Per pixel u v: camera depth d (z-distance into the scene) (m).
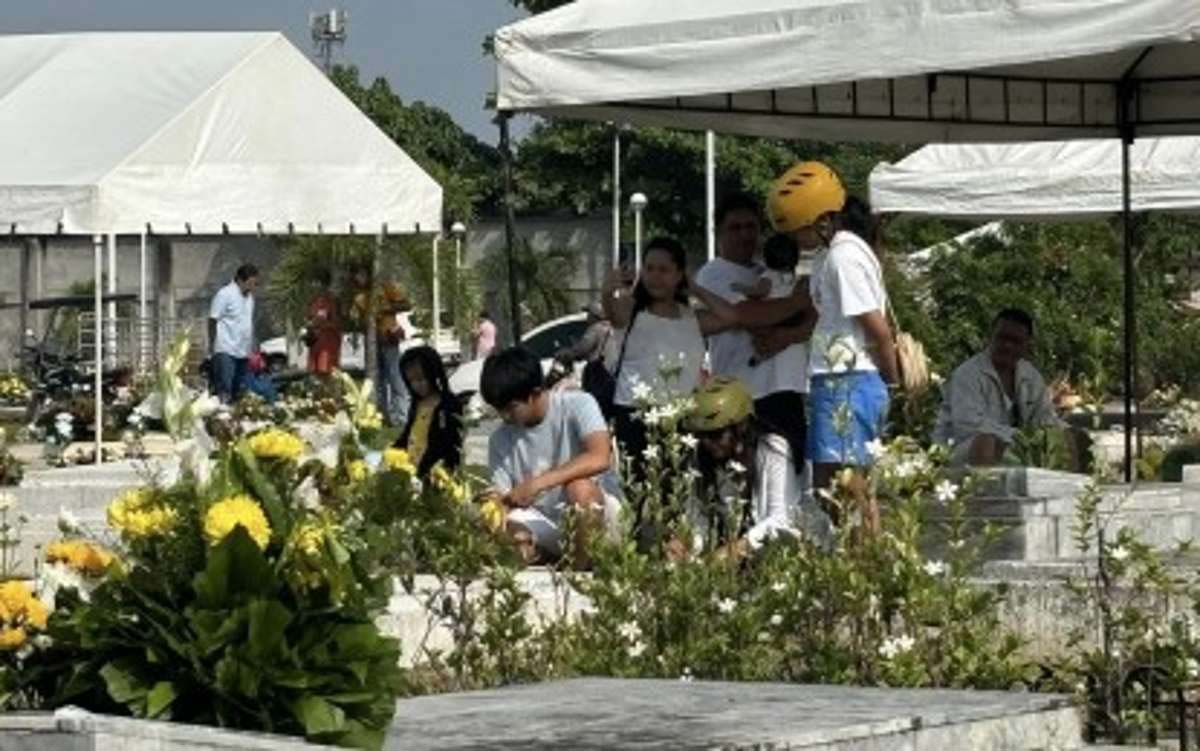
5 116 26.17
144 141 25.72
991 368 16.62
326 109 27.03
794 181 13.16
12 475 23.67
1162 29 13.38
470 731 6.70
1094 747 7.47
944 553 11.46
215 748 5.93
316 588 6.45
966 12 13.78
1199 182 23.48
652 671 9.84
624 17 14.73
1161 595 10.66
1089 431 21.08
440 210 27.61
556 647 10.20
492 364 12.70
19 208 25.45
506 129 15.69
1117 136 18.88
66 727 5.75
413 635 10.44
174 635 6.36
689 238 62.44
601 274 60.53
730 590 10.13
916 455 10.32
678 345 13.87
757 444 12.20
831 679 9.59
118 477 20.33
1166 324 33.25
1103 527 11.61
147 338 37.91
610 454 12.62
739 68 14.35
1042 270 32.31
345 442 8.58
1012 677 9.66
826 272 12.80
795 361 13.67
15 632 6.44
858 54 14.05
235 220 26.30
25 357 40.22
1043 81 18.53
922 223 43.69
